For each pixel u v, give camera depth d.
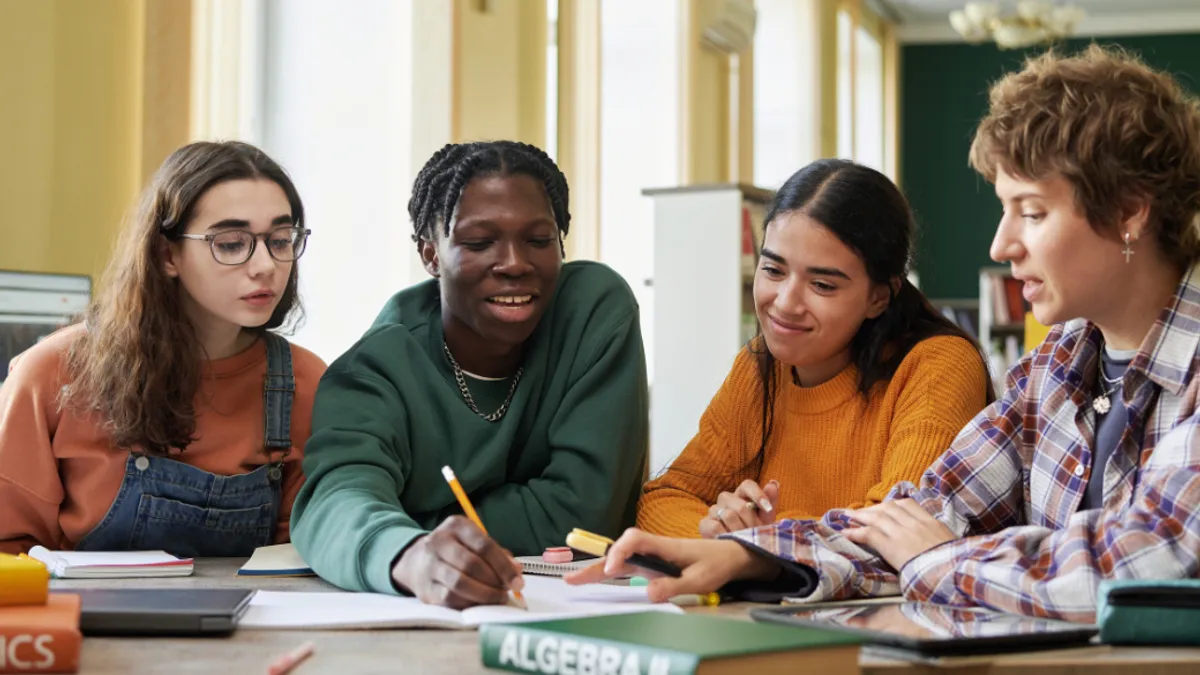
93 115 3.08
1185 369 1.20
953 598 1.17
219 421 1.75
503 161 1.61
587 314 1.76
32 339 2.54
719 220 4.70
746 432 1.80
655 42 6.63
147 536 1.69
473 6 4.72
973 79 12.19
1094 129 1.17
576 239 5.62
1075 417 1.33
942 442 1.53
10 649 0.85
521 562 1.43
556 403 1.73
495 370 1.73
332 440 1.54
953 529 1.38
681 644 0.79
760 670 0.78
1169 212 1.19
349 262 4.13
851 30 10.32
